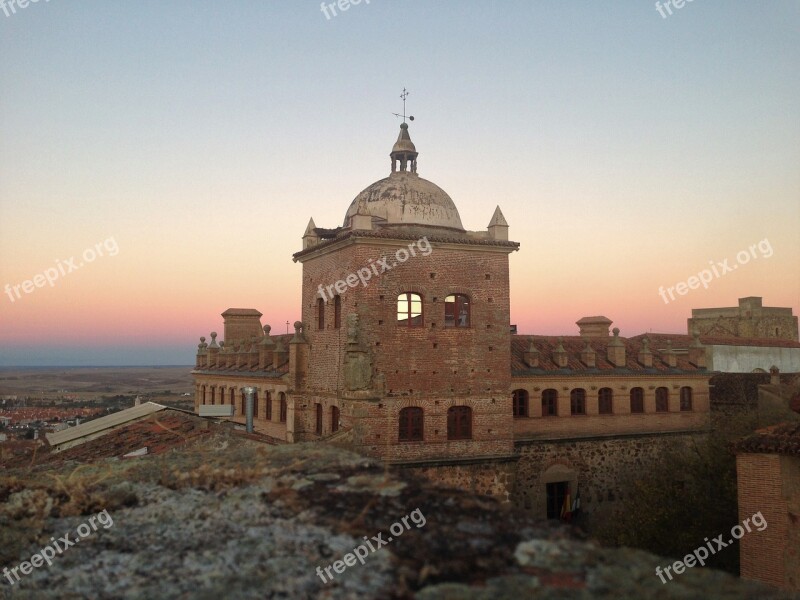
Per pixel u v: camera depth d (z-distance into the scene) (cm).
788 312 7675
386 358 3259
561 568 865
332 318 3506
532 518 1062
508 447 3481
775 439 2159
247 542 1041
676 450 4056
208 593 883
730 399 4759
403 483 1247
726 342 5816
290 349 3756
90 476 1459
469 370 3425
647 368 4425
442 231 3600
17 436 5994
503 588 805
